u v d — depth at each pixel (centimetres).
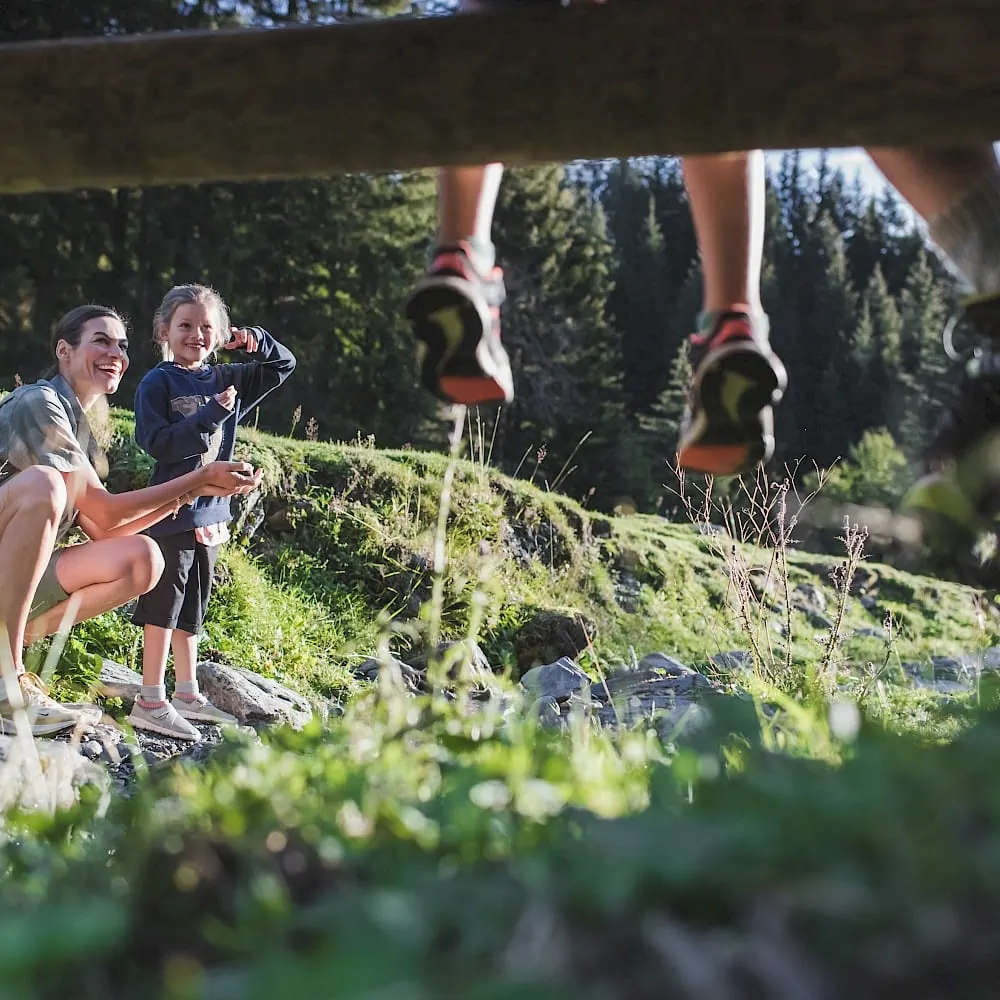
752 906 101
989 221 225
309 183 3155
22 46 194
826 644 543
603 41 179
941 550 252
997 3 169
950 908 97
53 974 113
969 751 137
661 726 325
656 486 3916
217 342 619
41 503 484
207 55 189
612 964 96
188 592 588
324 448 1043
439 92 184
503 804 155
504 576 987
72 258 2844
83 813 222
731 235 247
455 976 91
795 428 5756
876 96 174
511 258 4350
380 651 276
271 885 121
